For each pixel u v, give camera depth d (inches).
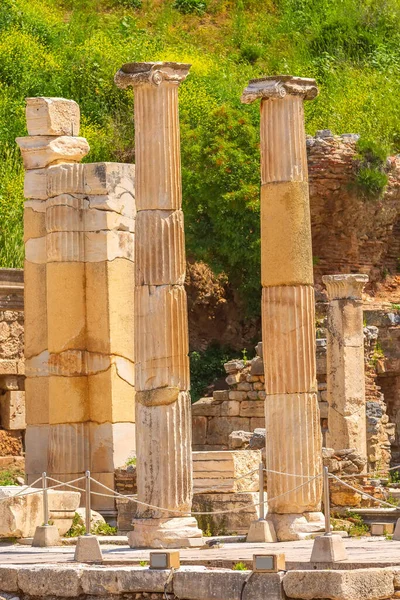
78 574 921.5
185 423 1139.9
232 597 850.1
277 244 1181.1
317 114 2674.7
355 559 904.9
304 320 1178.0
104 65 2719.0
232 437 1587.1
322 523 1174.3
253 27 3297.2
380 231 2244.1
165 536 1109.7
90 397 1493.6
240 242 2181.3
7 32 2751.0
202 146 2220.7
